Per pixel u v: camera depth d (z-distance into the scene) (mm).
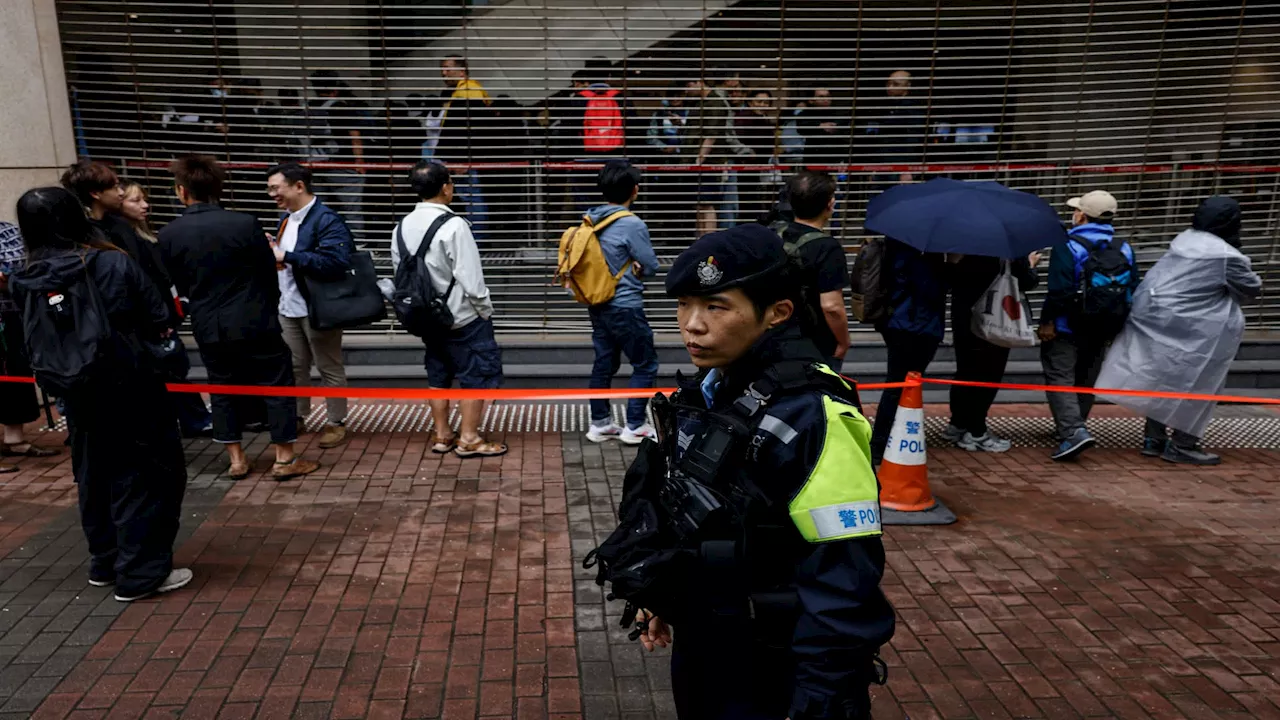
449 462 5785
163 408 3906
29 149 6996
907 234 4762
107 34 7145
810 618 1603
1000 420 6895
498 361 5742
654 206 7867
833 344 4645
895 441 4973
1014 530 4812
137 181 7488
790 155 7723
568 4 7594
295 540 4613
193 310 5039
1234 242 5684
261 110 7461
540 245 7816
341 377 6121
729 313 1709
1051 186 7930
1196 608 3984
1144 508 5141
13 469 5637
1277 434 6613
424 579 4195
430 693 3289
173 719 3121
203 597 4008
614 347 5949
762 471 1677
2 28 6770
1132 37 7742
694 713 1997
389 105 7434
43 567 4301
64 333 3547
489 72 7602
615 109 7566
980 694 3332
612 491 5305
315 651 3566
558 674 3424
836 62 7945
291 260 5477
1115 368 5906
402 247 5367
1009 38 7367
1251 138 7848
